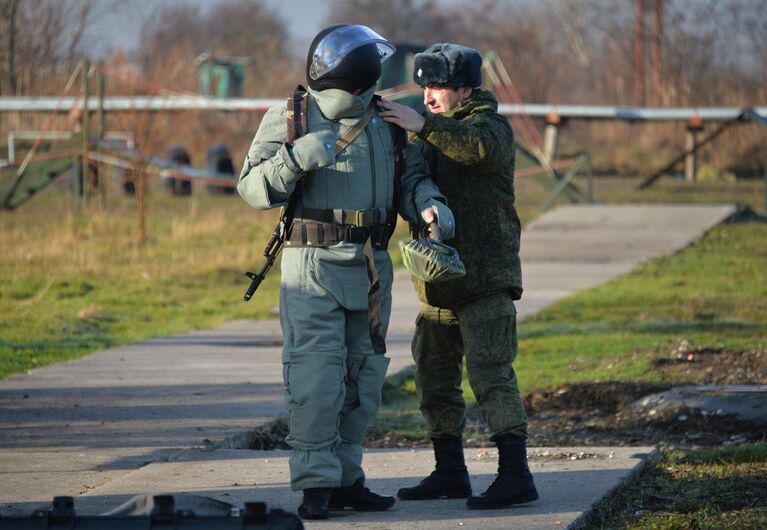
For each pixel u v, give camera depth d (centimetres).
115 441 2023
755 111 8431
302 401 1454
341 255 1470
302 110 1470
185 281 4538
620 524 1527
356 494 1544
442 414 1625
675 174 11000
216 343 3256
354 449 1538
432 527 1452
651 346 2934
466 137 1496
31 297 4062
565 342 3112
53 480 1761
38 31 11781
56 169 7238
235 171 9738
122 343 3244
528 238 6069
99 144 7300
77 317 3650
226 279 4631
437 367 1614
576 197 7756
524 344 3112
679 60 14562
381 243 1502
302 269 1470
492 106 1573
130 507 1112
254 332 3491
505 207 1560
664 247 5656
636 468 1770
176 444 2000
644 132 12288
